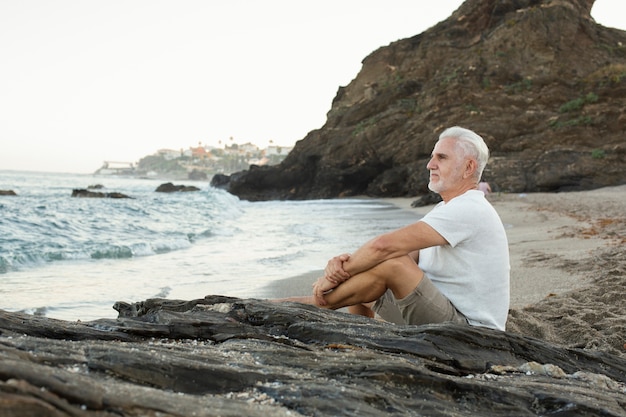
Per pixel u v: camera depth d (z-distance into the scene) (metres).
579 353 2.79
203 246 12.73
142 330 2.44
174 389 1.69
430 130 42.66
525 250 9.93
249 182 50.44
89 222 17.00
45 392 1.22
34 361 1.59
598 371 2.71
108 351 1.76
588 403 2.04
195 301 3.26
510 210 21.38
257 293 7.52
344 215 25.28
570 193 30.44
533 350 2.72
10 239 12.51
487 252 3.32
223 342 2.45
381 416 1.71
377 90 50.84
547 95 41.56
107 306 6.70
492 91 42.84
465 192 3.43
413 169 41.94
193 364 1.79
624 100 38.66
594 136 38.19
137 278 8.54
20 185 62.59
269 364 2.07
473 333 2.68
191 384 1.73
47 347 1.74
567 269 7.46
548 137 38.78
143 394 1.42
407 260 3.28
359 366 2.08
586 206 20.41
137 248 11.52
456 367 2.47
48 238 13.00
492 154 39.56
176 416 1.36
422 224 3.27
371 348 2.51
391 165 44.97
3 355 1.51
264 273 9.12
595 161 34.44
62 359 1.65
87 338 2.28
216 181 61.97
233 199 39.62
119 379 1.65
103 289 7.65
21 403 1.14
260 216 24.47
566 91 41.69
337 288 3.41
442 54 50.25
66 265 9.69
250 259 10.67
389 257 3.26
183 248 12.30
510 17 47.59
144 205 24.97
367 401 1.80
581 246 9.66
